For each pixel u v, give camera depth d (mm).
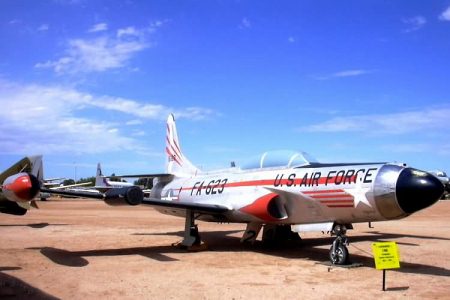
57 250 11953
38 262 9969
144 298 6672
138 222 21844
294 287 7469
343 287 7469
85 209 35250
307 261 10367
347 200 9383
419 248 12680
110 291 7113
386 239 15070
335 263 9695
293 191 10727
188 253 11703
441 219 24891
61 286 7473
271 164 12336
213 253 11742
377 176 8906
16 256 10828
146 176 17797
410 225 20828
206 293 7000
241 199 12320
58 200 61938
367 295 6895
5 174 11648
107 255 11141
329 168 10250
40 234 15953
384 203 8742
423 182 8312
